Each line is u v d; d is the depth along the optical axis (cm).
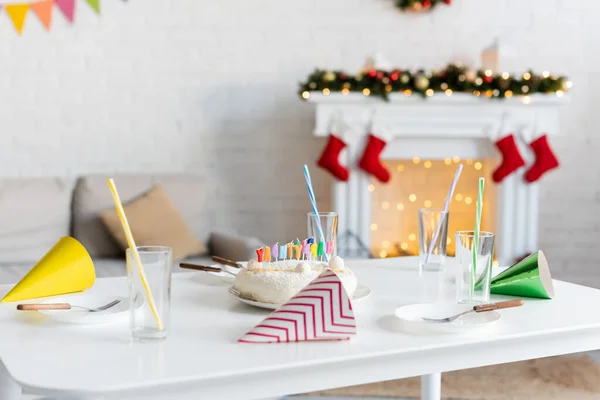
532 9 394
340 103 348
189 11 374
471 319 143
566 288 176
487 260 155
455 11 390
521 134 355
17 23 352
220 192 386
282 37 382
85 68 366
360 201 354
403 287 176
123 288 173
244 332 136
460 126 351
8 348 126
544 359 298
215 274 189
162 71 374
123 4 367
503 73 355
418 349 126
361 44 386
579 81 400
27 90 361
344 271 157
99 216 326
